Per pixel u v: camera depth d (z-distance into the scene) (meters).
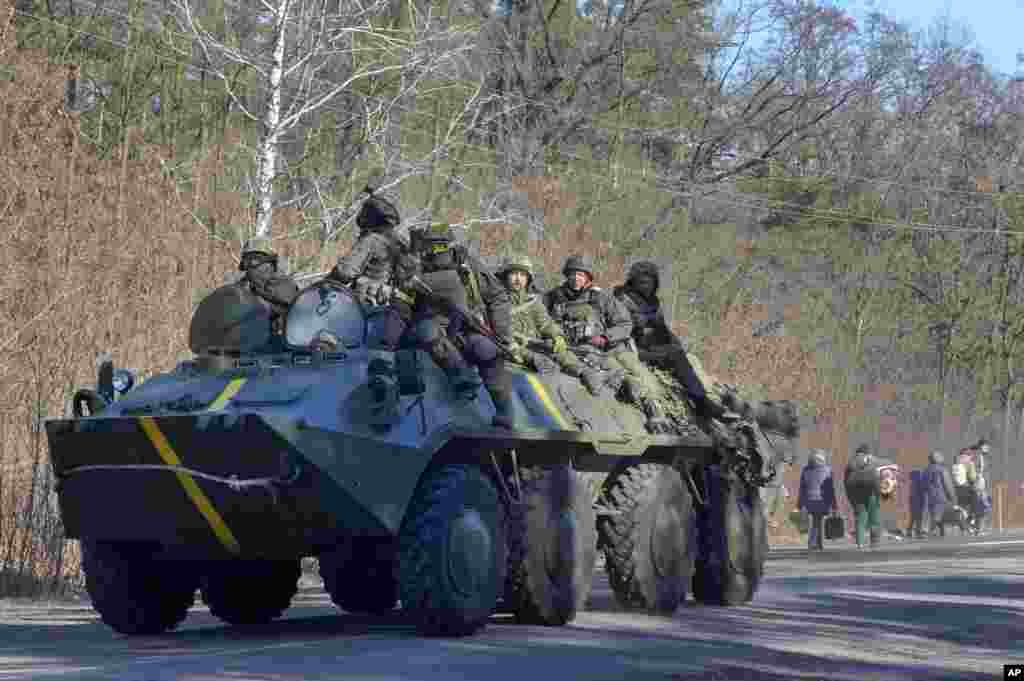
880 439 48.75
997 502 49.41
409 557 12.06
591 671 10.23
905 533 44.25
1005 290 57.03
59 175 25.00
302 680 9.59
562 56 51.34
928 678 10.60
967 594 17.27
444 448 12.80
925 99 60.38
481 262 13.52
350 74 31.92
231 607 14.60
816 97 56.78
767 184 56.50
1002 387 56.19
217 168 29.36
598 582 19.78
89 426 12.32
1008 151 60.56
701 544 16.17
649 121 53.78
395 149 30.39
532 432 13.24
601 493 14.99
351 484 11.75
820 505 34.03
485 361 13.05
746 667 10.76
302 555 12.92
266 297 13.56
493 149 42.81
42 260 23.30
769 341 42.47
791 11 56.56
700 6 53.38
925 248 57.34
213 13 33.28
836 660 11.39
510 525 13.16
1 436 20.81
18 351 21.41
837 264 55.44
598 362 15.39
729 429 16.62
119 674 9.85
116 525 12.74
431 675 9.87
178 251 25.38
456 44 32.50
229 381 12.55
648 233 45.81
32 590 19.20
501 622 13.67
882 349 55.34
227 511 12.02
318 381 12.13
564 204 38.50
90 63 34.44
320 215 29.28
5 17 27.75
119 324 23.39
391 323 12.86
